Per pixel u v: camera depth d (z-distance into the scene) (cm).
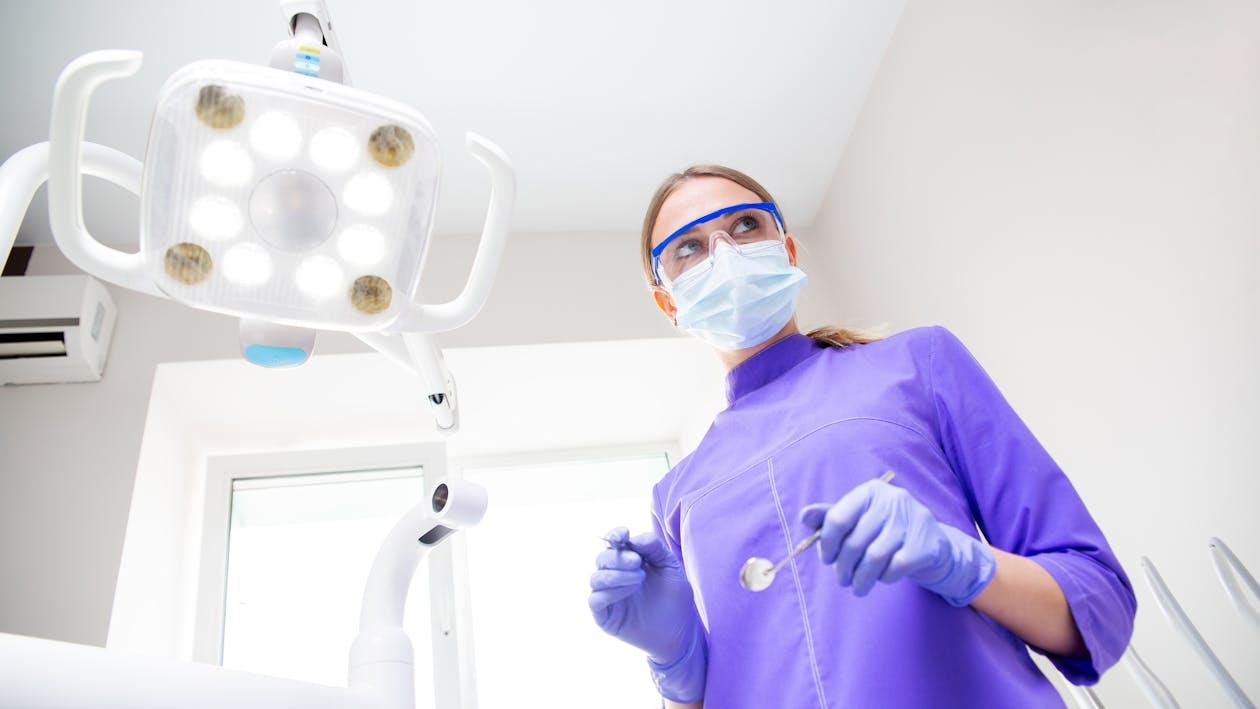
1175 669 165
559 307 281
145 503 241
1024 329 211
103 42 226
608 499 328
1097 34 188
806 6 247
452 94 253
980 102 226
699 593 120
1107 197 185
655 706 286
